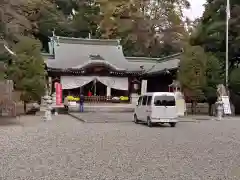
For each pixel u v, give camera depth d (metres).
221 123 22.23
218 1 33.41
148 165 8.68
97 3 58.44
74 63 39.03
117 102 38.75
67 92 39.59
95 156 9.91
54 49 42.50
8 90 24.41
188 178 7.30
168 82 40.12
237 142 13.02
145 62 46.56
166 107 19.48
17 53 27.45
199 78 28.78
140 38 58.44
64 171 7.98
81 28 59.12
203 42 33.75
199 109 33.12
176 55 42.38
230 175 7.61
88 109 33.62
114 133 15.87
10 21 31.73
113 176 7.47
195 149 11.27
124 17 57.47
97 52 43.59
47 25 54.38
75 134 15.38
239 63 34.34
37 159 9.48
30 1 43.69
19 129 17.53
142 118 20.73
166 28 60.28
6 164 8.81
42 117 25.98
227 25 30.00
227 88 30.06
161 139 13.78
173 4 61.19
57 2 60.47
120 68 38.78
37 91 27.47
